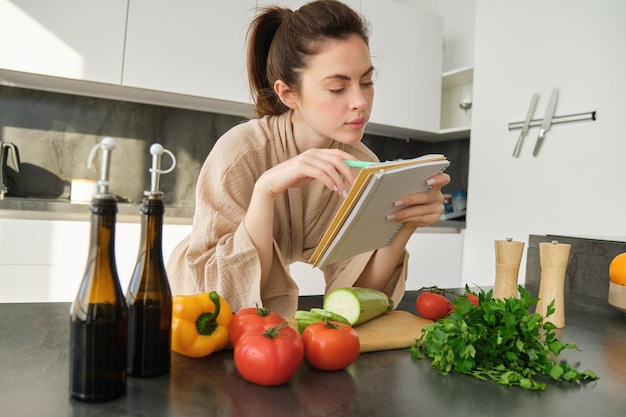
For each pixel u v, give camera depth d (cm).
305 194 114
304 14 100
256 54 117
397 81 302
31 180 254
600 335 91
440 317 91
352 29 97
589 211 234
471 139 300
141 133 276
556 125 251
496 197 282
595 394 60
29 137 253
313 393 57
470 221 299
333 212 118
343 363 64
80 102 262
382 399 56
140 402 52
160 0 237
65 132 260
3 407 49
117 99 269
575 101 242
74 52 222
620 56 223
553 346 69
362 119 100
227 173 102
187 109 286
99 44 226
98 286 52
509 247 100
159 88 239
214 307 67
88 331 51
